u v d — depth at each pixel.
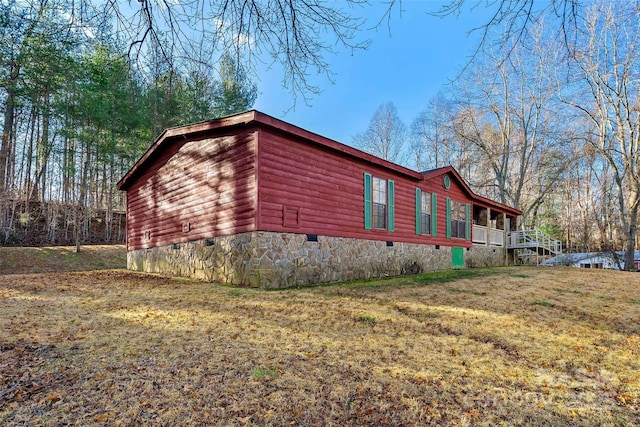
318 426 2.40
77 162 19.73
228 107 17.83
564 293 8.12
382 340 4.21
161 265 11.28
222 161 8.74
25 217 17.73
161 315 4.95
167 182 11.09
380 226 11.19
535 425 2.52
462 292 7.72
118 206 25.48
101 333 4.03
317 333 4.38
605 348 4.21
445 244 14.63
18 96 15.05
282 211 8.09
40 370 2.97
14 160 18.62
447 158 31.38
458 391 2.98
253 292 6.93
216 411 2.49
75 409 2.42
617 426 2.54
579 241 28.86
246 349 3.69
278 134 8.14
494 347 4.13
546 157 25.12
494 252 18.72
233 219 8.27
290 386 2.92
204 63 3.66
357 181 10.33
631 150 17.16
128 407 2.47
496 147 26.06
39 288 7.14
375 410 2.63
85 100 15.40
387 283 8.91
